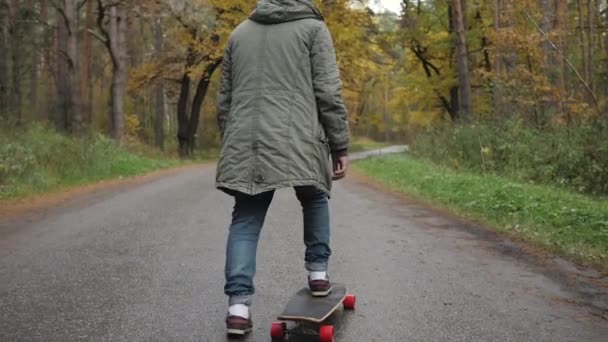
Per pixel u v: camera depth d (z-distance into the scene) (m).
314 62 3.19
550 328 3.42
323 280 3.36
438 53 31.28
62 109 26.08
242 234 3.17
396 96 35.62
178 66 29.97
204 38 26.75
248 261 3.14
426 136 22.67
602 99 16.06
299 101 3.15
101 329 3.32
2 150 12.02
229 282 3.13
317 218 3.36
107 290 4.13
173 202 9.52
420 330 3.35
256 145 3.09
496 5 21.41
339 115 3.20
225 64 3.37
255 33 3.24
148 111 53.09
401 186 12.84
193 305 3.78
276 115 3.12
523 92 15.87
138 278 4.47
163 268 4.80
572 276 4.74
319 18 3.31
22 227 7.01
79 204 9.46
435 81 31.36
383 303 3.87
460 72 21.70
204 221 7.37
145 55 41.53
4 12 26.73
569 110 15.52
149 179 15.30
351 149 51.91
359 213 8.45
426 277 4.61
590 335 3.32
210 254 5.36
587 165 11.77
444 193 10.43
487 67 29.34
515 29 16.86
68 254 5.36
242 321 3.11
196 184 13.41
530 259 5.38
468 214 8.36
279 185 3.05
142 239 6.12
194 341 3.14
